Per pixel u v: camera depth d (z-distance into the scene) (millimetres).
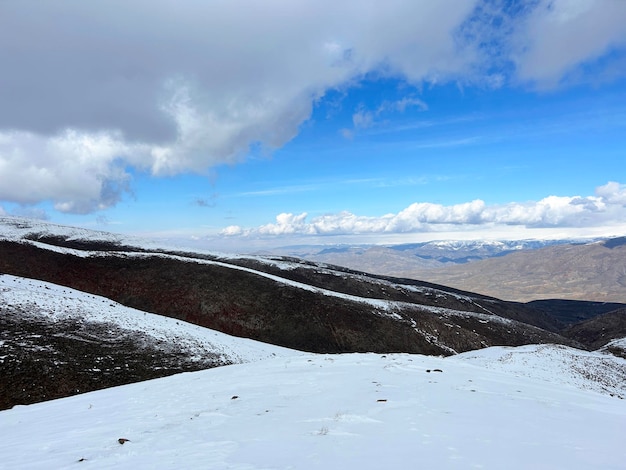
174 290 57406
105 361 26094
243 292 59188
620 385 28562
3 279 35406
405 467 5727
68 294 36594
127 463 6949
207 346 32250
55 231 86375
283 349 39562
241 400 11961
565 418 9305
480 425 8242
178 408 11852
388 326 58531
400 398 10844
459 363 19031
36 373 22812
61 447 8570
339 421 8727
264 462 6359
